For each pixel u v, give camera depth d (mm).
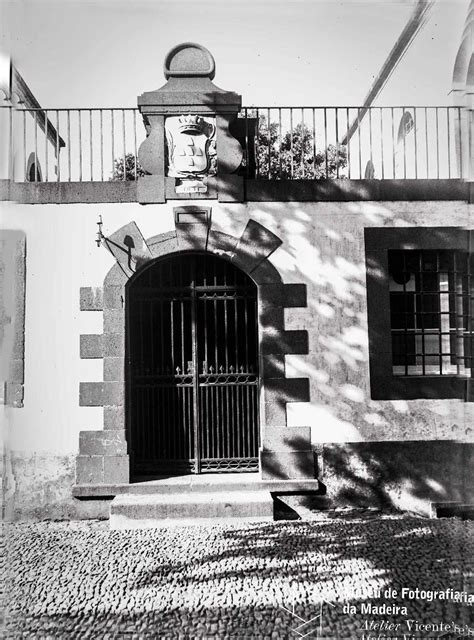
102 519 6086
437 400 6367
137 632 3770
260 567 4707
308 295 6391
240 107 6426
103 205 6344
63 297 6277
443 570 4543
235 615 3953
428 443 6336
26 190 6285
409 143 8578
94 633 3762
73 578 4555
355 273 6430
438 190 6461
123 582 4480
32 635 3736
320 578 4480
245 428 6812
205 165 6371
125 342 6293
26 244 6266
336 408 6324
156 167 6363
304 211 6434
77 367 6234
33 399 6184
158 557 4957
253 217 6398
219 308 6875
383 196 6461
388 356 6387
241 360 6836
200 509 5832
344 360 6367
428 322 6820
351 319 6402
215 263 6824
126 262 6305
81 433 6168
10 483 5730
